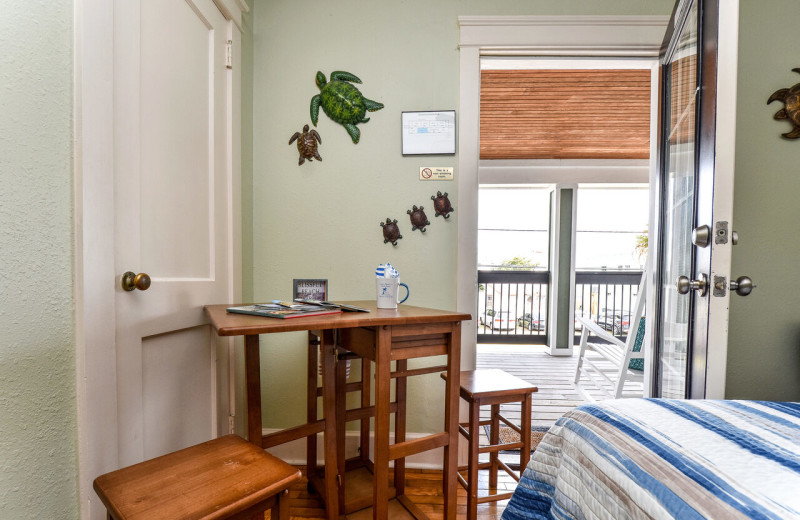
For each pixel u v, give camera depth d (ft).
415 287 6.20
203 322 4.75
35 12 2.56
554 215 14.74
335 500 4.38
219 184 5.24
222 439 3.23
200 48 4.81
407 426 6.21
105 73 3.15
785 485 1.74
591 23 5.89
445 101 6.11
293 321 3.40
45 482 2.64
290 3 6.18
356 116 6.10
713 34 3.86
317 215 6.24
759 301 5.50
